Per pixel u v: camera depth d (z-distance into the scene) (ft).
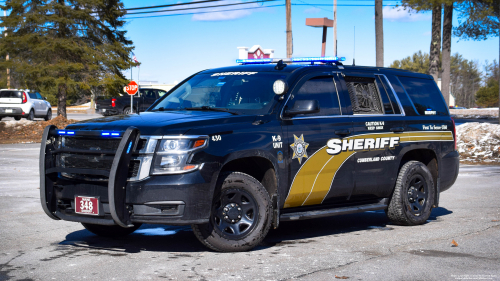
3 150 58.90
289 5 84.02
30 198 28.35
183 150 15.99
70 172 16.47
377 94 22.09
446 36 98.58
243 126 17.54
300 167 18.80
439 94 25.00
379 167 21.31
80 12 98.58
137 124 16.48
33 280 14.15
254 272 15.01
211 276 14.58
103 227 19.57
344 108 20.52
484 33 91.04
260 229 17.48
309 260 16.43
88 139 16.60
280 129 18.37
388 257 16.90
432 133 23.59
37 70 96.37
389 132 21.68
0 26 98.37
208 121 16.98
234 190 17.13
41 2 99.30
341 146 19.98
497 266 15.89
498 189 33.27
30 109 98.78
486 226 22.07
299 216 18.85
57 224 21.98
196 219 16.11
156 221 15.89
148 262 16.07
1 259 16.38
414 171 22.47
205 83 21.06
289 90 19.21
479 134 58.95
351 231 21.39
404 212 22.03
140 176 15.81
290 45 84.48
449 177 24.56
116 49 103.86
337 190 20.11
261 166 18.30
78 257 16.66
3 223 22.02
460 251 17.76
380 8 71.31
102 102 109.09
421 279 14.53
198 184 16.01
